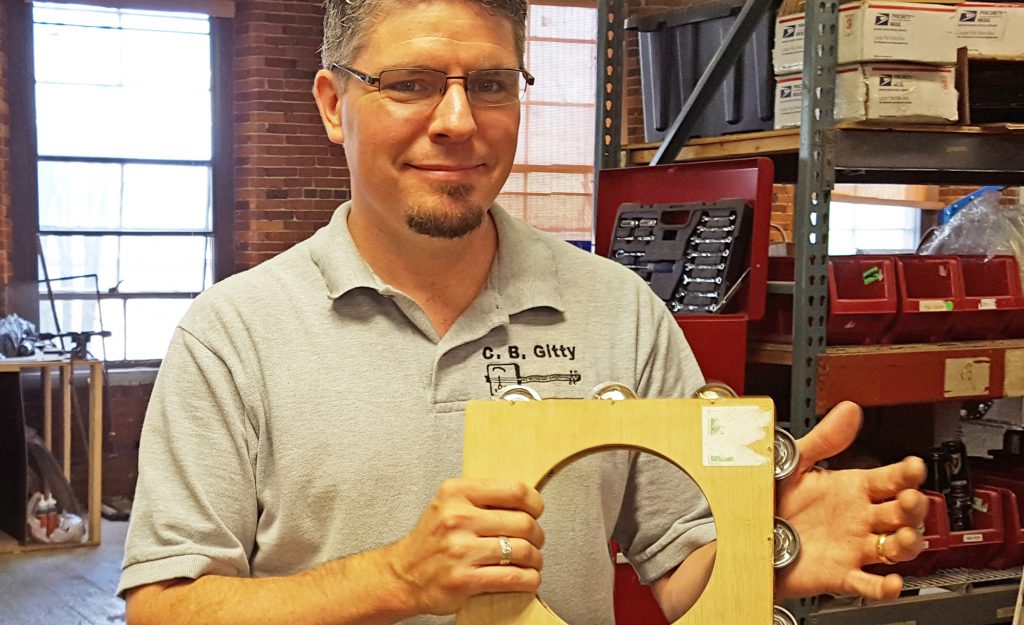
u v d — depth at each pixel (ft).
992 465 8.52
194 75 19.29
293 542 3.68
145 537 3.58
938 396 7.38
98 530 15.10
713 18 8.50
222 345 3.73
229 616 3.31
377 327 3.80
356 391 3.71
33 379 17.87
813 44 6.97
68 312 18.70
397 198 3.62
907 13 6.96
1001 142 7.53
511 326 3.92
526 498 3.03
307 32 19.35
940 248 8.50
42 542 14.83
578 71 21.02
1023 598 5.15
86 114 18.76
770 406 3.26
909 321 7.39
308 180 19.60
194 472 3.61
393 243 3.81
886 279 7.33
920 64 7.08
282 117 19.34
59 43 18.51
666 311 4.29
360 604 3.16
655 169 8.02
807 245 7.02
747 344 7.72
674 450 3.25
